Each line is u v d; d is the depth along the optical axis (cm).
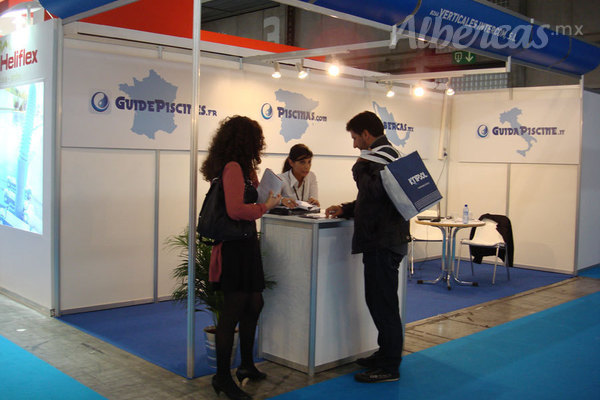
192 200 344
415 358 404
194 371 364
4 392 328
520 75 1028
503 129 789
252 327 347
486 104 805
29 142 515
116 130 516
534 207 768
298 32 1318
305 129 660
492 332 472
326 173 689
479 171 816
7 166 556
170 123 551
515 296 611
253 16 1403
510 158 786
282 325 380
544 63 645
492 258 809
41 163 495
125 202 527
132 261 536
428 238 700
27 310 511
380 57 1205
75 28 491
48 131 482
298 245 367
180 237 390
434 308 554
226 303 325
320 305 366
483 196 813
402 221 357
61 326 462
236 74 591
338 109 695
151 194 544
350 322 386
